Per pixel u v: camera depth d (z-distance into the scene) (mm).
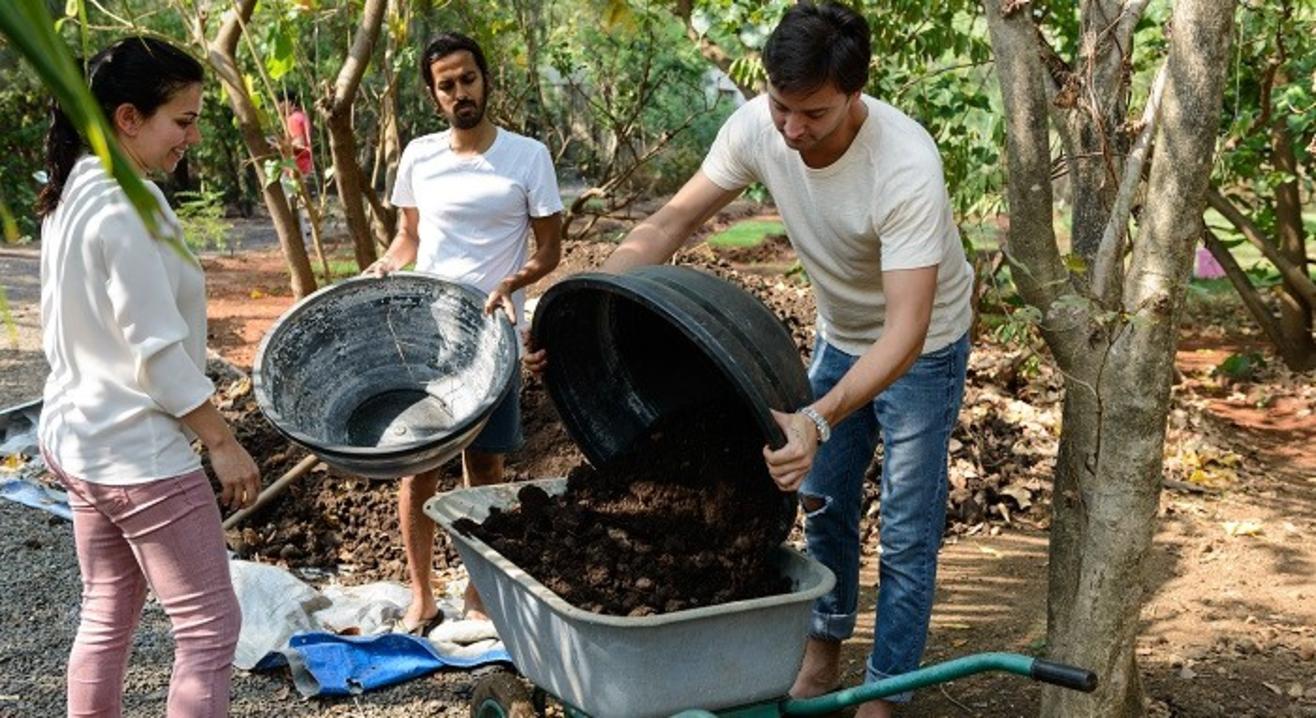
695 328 2924
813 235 3652
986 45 6941
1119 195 3258
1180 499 6637
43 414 3211
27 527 5535
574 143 13016
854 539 4121
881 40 6621
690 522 3475
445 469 5980
